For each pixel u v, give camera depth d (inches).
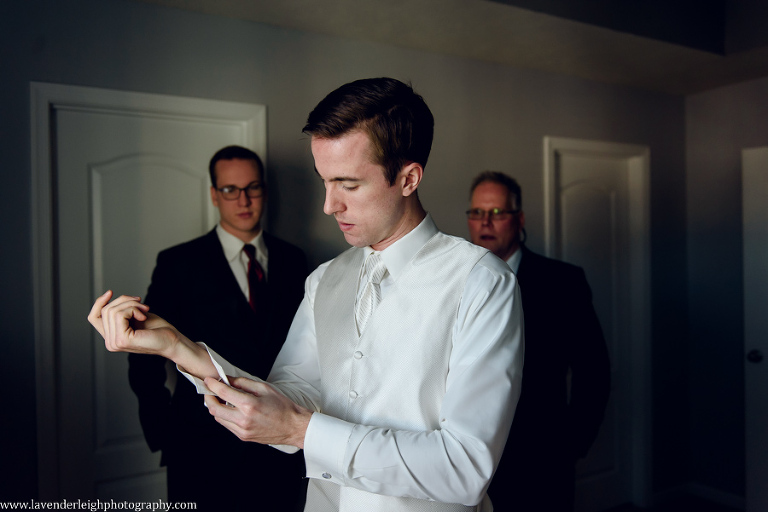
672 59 108.3
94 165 81.7
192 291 76.5
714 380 128.7
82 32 78.9
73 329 80.2
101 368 82.0
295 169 93.4
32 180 76.0
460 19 88.7
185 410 74.3
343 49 96.8
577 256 122.9
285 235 92.7
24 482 76.0
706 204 131.3
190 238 88.2
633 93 128.6
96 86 79.7
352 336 39.0
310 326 44.7
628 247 131.0
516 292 36.7
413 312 37.0
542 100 116.9
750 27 102.5
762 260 111.3
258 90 90.3
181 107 84.5
